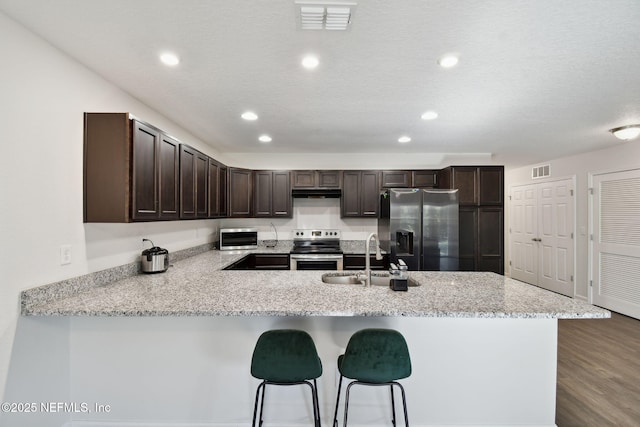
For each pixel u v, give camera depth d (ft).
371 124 10.32
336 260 13.26
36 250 5.29
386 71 6.59
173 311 5.07
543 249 17.10
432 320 6.15
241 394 6.18
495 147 13.65
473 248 13.48
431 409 6.16
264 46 5.63
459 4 4.47
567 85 7.20
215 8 4.58
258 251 13.44
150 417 6.14
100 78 6.77
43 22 4.92
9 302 4.88
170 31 5.16
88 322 6.07
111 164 6.15
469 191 13.52
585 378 8.20
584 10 4.57
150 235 8.86
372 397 6.18
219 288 6.57
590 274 14.33
